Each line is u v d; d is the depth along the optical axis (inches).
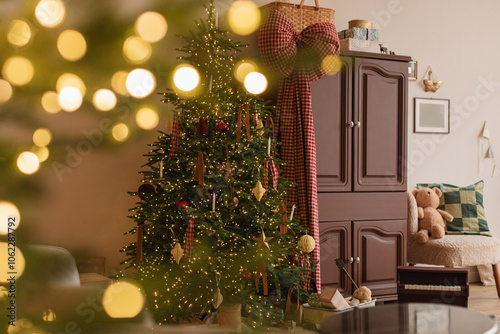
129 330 28.7
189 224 94.2
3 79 26.4
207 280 102.3
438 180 183.2
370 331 66.3
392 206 149.9
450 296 131.0
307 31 132.6
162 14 26.7
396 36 175.2
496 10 192.5
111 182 134.3
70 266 32.8
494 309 149.9
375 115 147.2
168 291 103.0
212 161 102.0
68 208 128.6
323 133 140.7
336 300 115.9
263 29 131.6
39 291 28.1
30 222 27.8
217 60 106.0
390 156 149.5
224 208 103.7
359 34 150.4
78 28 27.1
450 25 184.5
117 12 27.2
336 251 142.4
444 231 164.4
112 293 32.5
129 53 28.1
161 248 105.3
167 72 34.3
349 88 143.8
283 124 139.0
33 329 27.5
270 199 106.9
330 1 163.0
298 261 129.0
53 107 28.8
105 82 30.0
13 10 27.0
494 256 157.5
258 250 99.0
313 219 134.4
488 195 191.5
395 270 150.3
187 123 104.5
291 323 109.7
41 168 29.8
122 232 135.9
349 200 143.7
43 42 27.5
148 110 36.4
